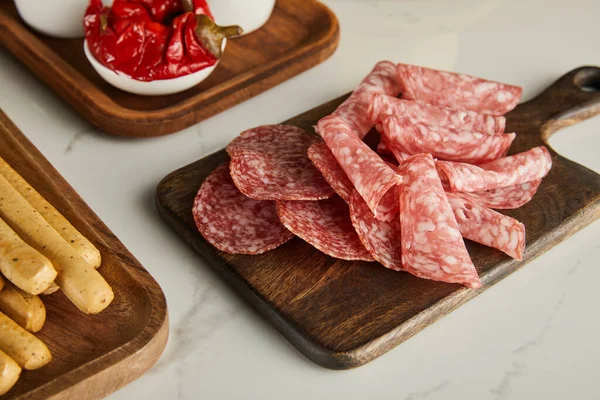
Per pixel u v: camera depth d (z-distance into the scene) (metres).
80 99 0.64
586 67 0.70
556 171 0.62
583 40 0.77
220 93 0.65
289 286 0.54
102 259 0.53
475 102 0.65
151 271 0.56
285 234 0.56
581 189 0.61
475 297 0.56
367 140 0.64
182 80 0.64
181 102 0.64
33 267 0.48
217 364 0.52
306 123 0.64
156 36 0.63
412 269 0.54
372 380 0.52
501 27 0.78
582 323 0.55
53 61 0.66
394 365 0.52
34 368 0.48
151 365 0.51
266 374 0.52
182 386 0.51
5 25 0.69
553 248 0.59
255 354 0.52
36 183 0.57
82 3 0.68
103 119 0.63
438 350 0.53
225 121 0.66
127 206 0.60
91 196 0.60
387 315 0.52
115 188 0.61
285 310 0.52
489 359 0.53
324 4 0.77
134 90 0.65
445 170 0.57
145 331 0.50
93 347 0.50
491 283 0.56
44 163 0.58
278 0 0.75
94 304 0.49
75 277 0.49
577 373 0.53
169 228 0.58
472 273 0.53
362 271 0.55
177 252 0.57
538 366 0.53
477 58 0.74
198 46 0.64
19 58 0.68
